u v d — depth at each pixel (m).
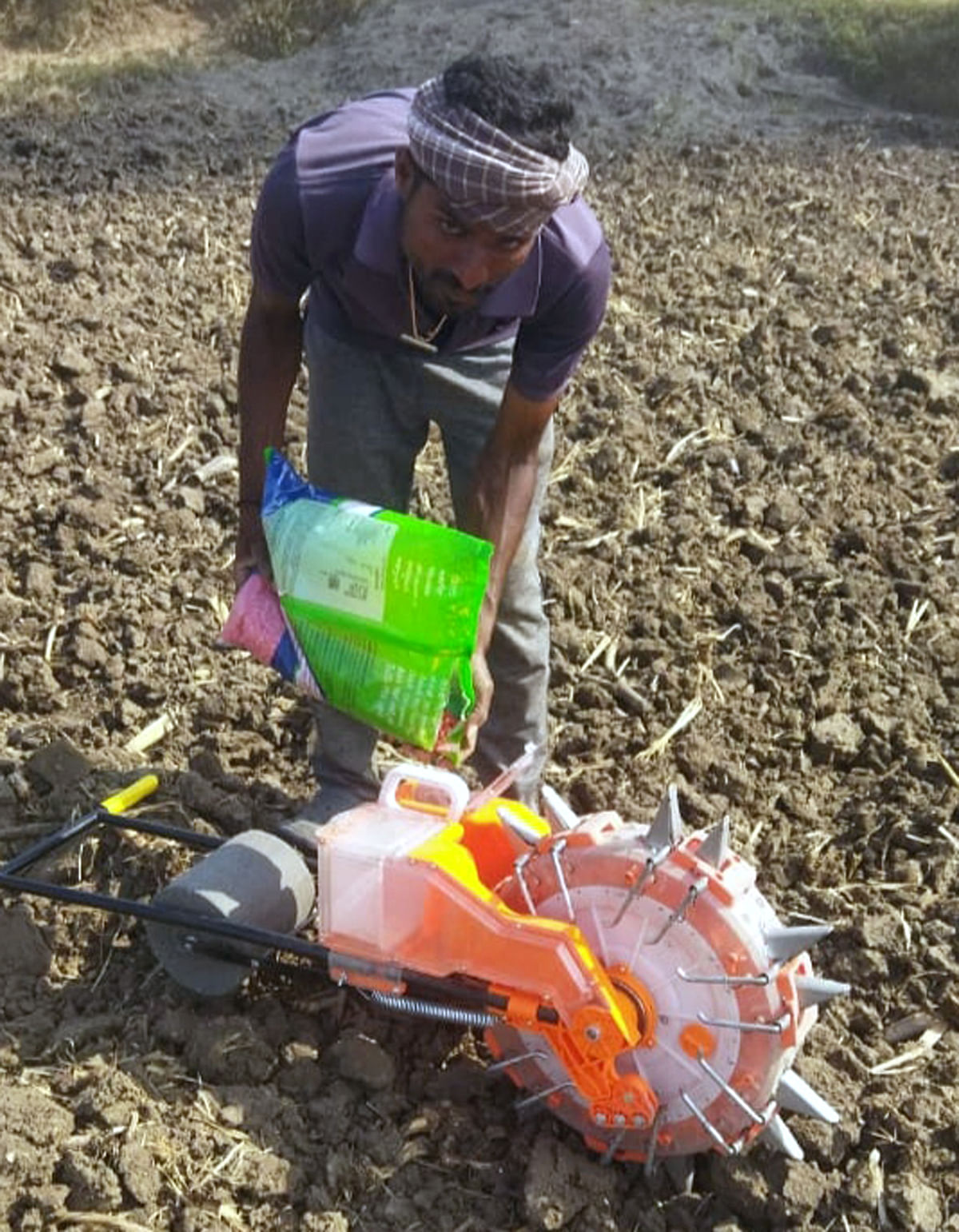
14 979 3.89
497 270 3.23
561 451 6.49
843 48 10.97
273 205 3.48
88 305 7.20
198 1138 3.46
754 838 4.61
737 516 6.15
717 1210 3.48
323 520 3.50
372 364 3.81
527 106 3.06
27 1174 3.34
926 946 4.20
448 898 3.27
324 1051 3.75
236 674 5.09
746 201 9.00
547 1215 3.36
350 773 4.16
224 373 6.84
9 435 6.22
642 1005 3.25
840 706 5.15
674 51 10.80
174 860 4.21
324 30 11.66
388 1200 3.42
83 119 9.80
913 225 8.71
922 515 6.21
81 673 5.02
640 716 5.09
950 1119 3.69
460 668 3.44
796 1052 3.49
